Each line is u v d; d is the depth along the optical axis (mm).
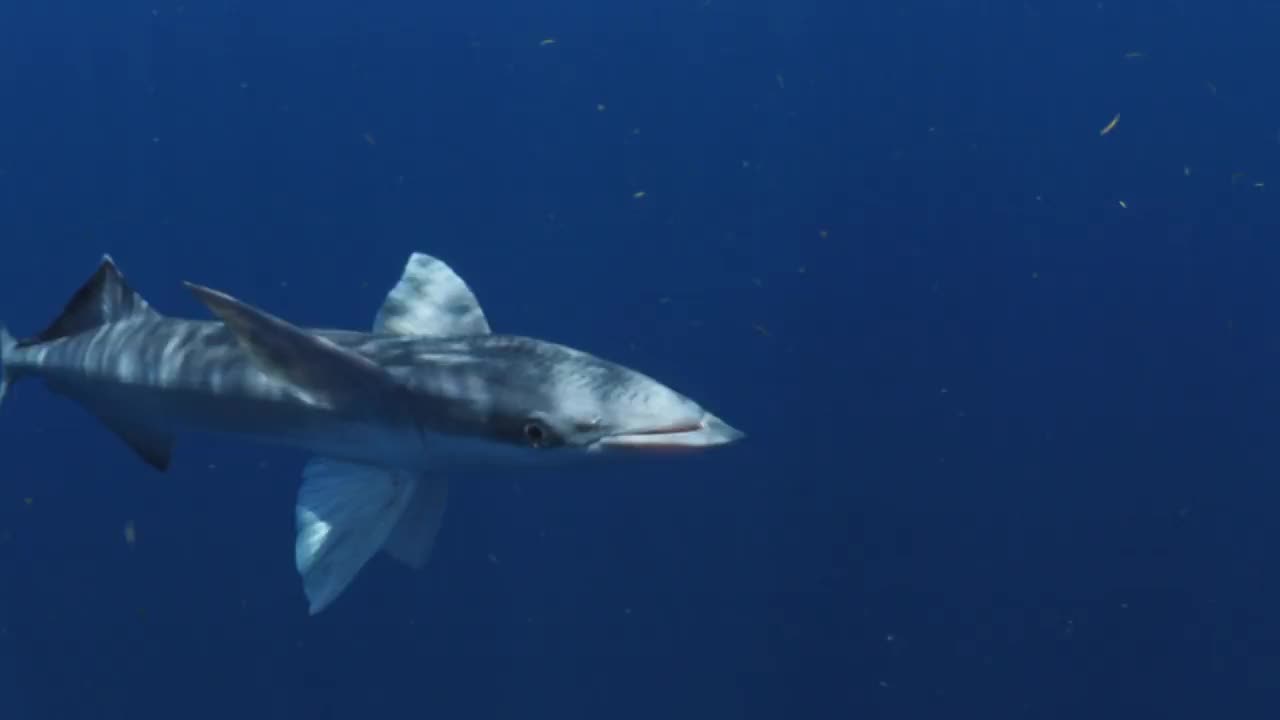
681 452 3670
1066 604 11758
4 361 5773
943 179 14891
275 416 4566
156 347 5051
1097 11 15188
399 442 4246
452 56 18312
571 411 3826
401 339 4355
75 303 5559
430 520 4699
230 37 18391
